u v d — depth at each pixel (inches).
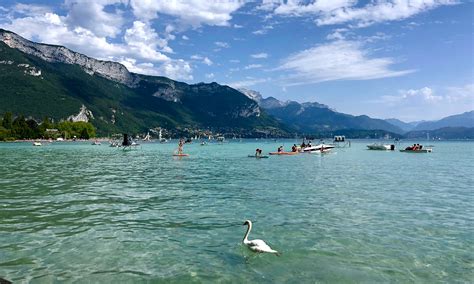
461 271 510.9
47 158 2918.3
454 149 5620.1
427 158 3176.7
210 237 663.8
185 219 797.9
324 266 525.3
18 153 3718.0
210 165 2308.1
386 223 763.4
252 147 6294.3
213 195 1115.9
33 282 466.0
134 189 1235.9
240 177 1612.9
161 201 1011.9
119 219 795.4
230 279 480.7
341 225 745.6
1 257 552.7
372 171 1927.9
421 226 739.4
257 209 902.4
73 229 710.5
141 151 4399.6
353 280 479.2
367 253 579.5
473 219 802.2
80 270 506.0
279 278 484.4
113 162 2534.5
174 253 577.3
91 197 1071.6
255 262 539.8
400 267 523.5
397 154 3941.9
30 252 575.8
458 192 1179.9
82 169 1972.2
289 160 2827.3
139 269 511.5
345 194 1132.5
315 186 1316.4
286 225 745.6
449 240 647.1
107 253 574.6
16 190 1196.5
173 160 2787.9
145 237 661.3
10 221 771.4
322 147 3971.5
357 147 6446.9
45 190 1200.2
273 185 1346.0
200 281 474.3
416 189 1243.8
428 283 472.4
